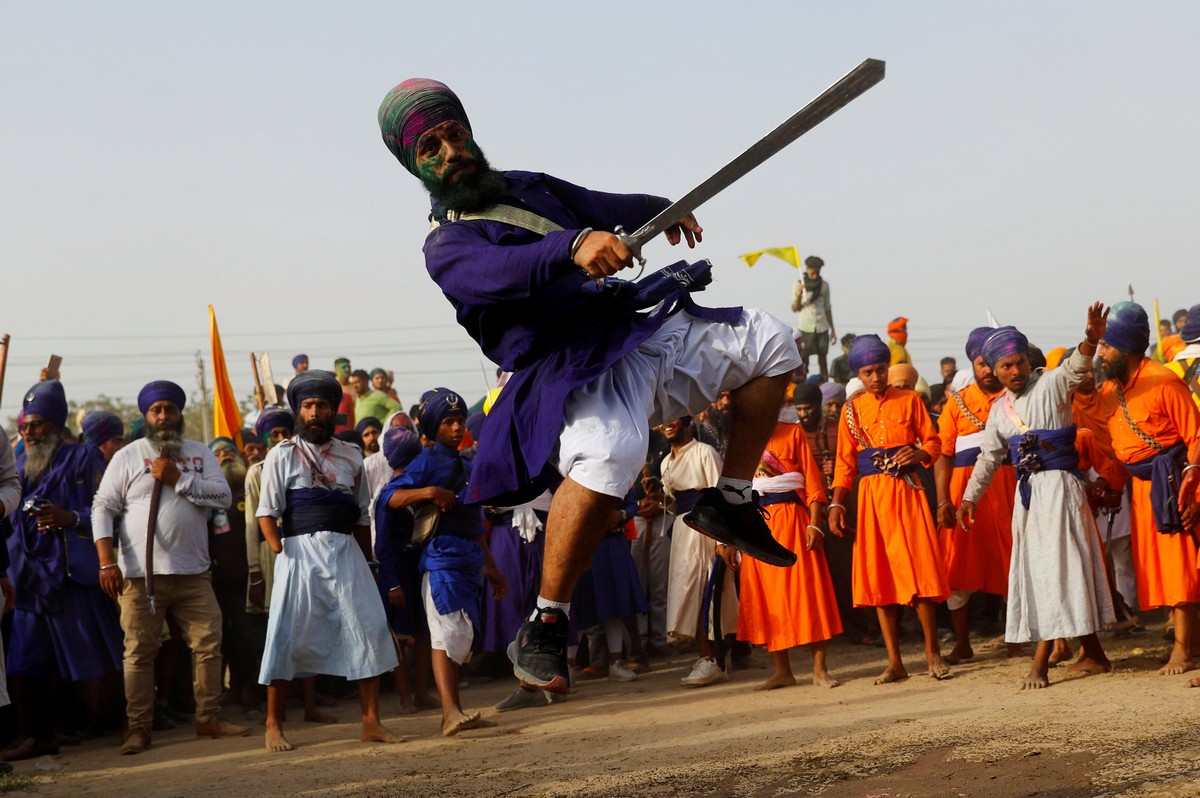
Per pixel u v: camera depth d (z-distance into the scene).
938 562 7.38
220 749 7.11
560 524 2.58
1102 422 7.89
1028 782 4.07
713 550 8.41
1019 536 6.75
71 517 7.47
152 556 7.36
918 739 5.12
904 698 6.68
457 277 2.63
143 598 7.38
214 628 7.68
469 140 2.77
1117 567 8.77
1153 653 7.47
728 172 2.22
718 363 2.80
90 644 7.43
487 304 2.63
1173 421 6.62
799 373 10.16
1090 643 6.89
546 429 2.60
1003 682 6.91
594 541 2.61
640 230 2.40
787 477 7.68
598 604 8.85
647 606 9.01
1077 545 6.59
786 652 7.73
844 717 6.13
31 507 7.35
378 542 7.71
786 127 2.12
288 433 8.80
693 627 8.44
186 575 7.54
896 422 7.47
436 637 6.99
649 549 10.06
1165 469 6.57
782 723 6.18
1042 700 5.99
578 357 2.66
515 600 8.88
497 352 2.75
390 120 2.77
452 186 2.74
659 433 10.11
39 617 7.30
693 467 8.37
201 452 7.75
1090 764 4.22
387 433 8.01
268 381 12.51
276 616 6.88
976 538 8.08
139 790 5.88
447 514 7.12
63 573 7.32
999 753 4.59
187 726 8.34
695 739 5.94
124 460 7.51
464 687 9.45
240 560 8.93
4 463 6.68
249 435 9.62
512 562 8.90
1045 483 6.68
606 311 2.71
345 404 13.55
